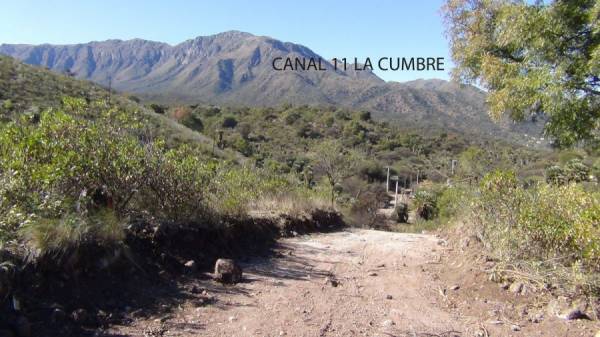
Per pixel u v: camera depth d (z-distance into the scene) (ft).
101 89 106.63
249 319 13.33
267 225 29.58
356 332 12.97
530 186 21.12
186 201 20.70
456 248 24.34
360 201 74.43
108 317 11.87
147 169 18.94
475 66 23.65
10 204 13.25
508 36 19.15
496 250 18.58
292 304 15.10
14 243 11.85
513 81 19.12
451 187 45.34
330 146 78.64
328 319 13.92
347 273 20.49
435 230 41.83
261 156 137.80
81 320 11.21
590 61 16.15
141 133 20.83
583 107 17.28
